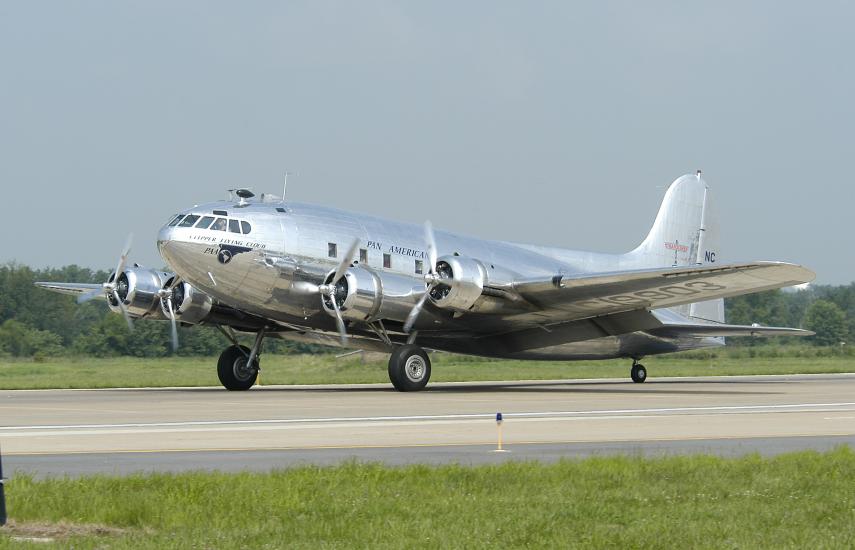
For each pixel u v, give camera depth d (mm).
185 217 59875
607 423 41281
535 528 20672
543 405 51438
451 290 60625
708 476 26406
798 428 39625
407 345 63562
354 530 20406
